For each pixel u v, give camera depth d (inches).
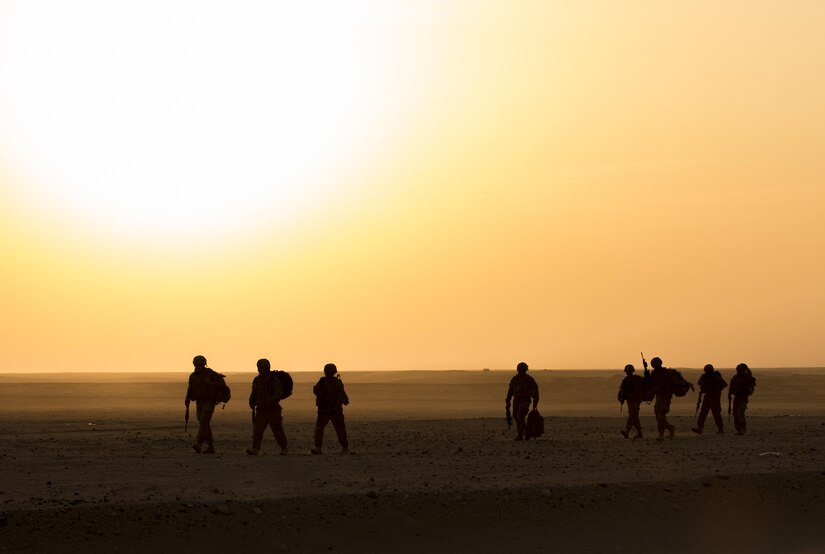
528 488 736.3
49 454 1087.0
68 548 583.8
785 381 4768.7
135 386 5162.4
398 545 625.9
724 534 670.5
